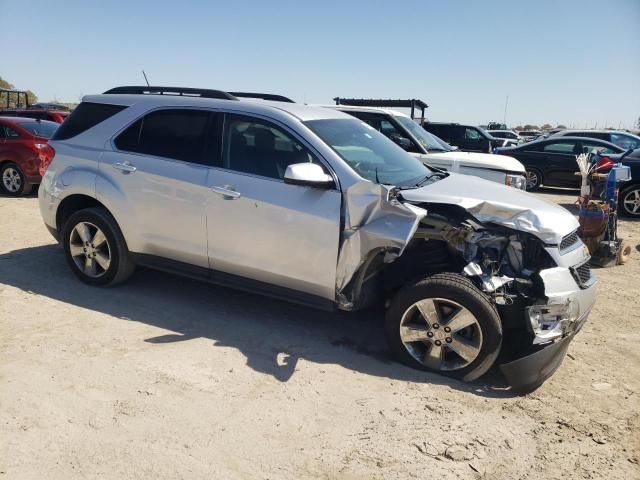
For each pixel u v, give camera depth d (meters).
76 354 3.91
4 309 4.64
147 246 4.79
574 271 3.84
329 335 4.47
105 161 4.92
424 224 4.04
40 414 3.17
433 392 3.65
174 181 4.53
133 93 5.21
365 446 3.05
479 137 18.81
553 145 15.03
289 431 3.15
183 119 4.67
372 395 3.58
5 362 3.75
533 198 4.31
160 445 2.95
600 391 3.79
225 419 3.22
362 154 4.39
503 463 2.97
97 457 2.83
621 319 5.19
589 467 2.96
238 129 4.42
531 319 3.64
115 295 5.06
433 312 3.78
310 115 4.51
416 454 3.00
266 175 4.23
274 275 4.22
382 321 4.79
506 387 3.79
